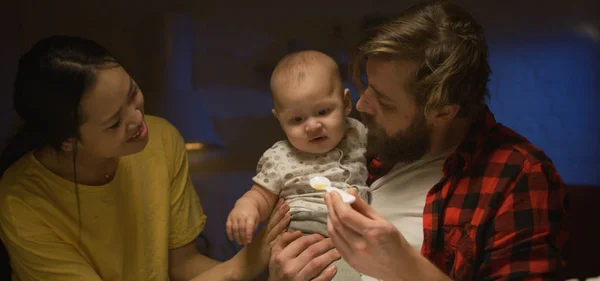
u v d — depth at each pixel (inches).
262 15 100.5
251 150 99.7
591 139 101.6
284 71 57.3
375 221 42.0
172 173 64.3
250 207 56.6
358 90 55.2
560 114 102.3
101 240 57.1
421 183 56.9
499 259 47.6
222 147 98.3
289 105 56.3
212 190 94.7
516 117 103.2
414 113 51.9
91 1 97.0
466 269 49.7
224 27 100.3
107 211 56.9
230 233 55.6
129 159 60.1
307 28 100.8
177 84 98.3
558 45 101.1
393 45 49.3
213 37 100.3
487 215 49.3
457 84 49.6
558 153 103.0
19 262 54.9
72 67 46.9
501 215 48.7
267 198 59.2
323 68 56.9
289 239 55.1
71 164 54.4
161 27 97.1
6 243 54.4
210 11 100.0
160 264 60.9
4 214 52.9
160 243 61.1
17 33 94.3
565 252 50.0
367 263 44.1
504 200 49.3
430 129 54.6
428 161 57.2
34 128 50.8
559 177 49.9
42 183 54.2
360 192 58.2
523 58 102.0
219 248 92.0
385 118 53.6
